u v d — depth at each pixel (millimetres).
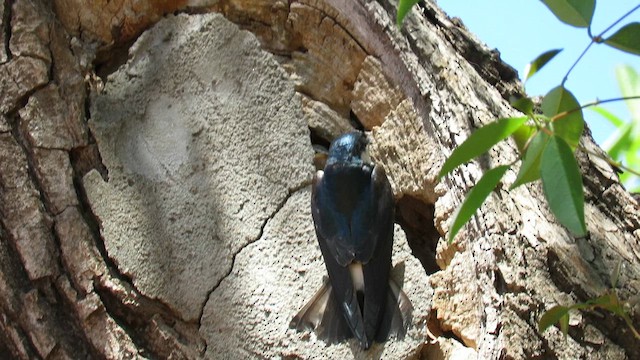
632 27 477
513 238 655
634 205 687
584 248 657
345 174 682
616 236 668
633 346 634
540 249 652
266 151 707
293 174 706
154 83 719
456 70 717
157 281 668
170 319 669
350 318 648
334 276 661
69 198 666
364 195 676
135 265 667
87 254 656
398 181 723
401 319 668
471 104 703
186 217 687
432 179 708
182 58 722
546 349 628
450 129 698
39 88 682
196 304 670
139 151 701
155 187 691
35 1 703
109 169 687
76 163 686
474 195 502
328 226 672
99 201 676
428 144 715
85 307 645
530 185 678
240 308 670
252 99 715
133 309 658
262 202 697
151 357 656
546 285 643
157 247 675
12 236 652
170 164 699
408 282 682
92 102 706
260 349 663
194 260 678
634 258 661
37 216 656
